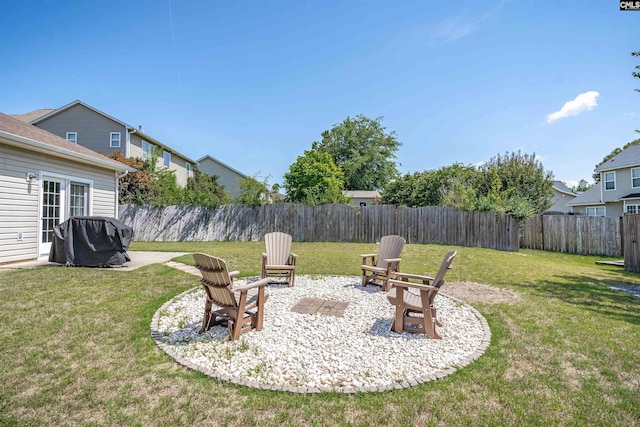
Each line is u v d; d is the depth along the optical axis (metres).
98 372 2.53
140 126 20.36
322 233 14.05
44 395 2.20
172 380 2.44
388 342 3.29
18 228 7.21
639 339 3.39
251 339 3.30
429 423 1.99
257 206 14.43
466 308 4.45
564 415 2.10
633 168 17.88
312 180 18.03
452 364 2.80
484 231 12.54
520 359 2.90
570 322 3.91
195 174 27.00
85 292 4.77
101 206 9.65
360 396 2.28
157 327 3.51
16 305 4.11
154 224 14.52
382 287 5.43
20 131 7.34
